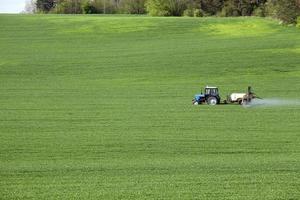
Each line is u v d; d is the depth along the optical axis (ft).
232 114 304.30
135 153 212.43
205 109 322.75
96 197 147.13
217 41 641.81
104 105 339.16
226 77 468.34
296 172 174.70
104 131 257.55
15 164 193.16
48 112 314.35
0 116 301.84
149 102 351.67
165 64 526.16
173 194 149.48
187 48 605.73
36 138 242.58
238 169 179.73
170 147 223.10
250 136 244.83
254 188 154.81
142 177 169.78
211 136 244.83
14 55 588.50
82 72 499.10
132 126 269.85
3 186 159.22
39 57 576.20
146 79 464.24
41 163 195.00
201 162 193.77
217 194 148.97
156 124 275.18
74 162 196.65
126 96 379.35
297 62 524.93
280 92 396.98
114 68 514.68
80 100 361.10
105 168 184.03
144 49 610.24
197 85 433.89
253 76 471.21
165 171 178.19
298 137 242.78
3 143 231.91
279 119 287.28
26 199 145.89
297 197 145.79
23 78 472.03
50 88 419.54
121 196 147.84
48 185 160.15
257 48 590.96
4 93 395.55
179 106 335.06
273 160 197.26
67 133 253.44
